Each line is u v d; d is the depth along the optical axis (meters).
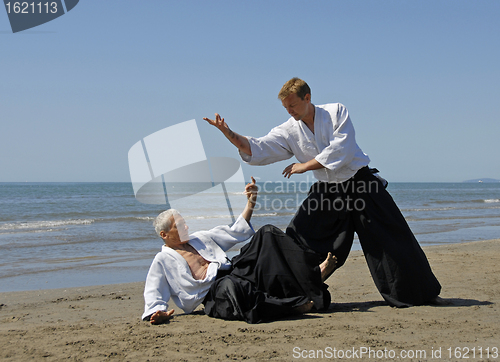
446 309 3.71
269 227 3.69
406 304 3.80
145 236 12.70
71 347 2.79
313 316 3.57
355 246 10.45
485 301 4.08
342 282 5.74
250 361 2.48
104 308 4.56
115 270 7.61
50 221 17.83
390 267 3.78
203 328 3.23
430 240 11.91
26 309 4.53
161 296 3.60
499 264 6.80
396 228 3.80
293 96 3.65
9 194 45.41
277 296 3.64
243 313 3.38
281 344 2.78
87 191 54.03
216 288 3.53
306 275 3.58
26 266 7.96
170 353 2.63
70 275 7.12
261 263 3.63
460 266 6.59
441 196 47.66
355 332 3.04
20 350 2.72
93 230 14.45
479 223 17.12
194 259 3.75
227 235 3.89
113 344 2.85
